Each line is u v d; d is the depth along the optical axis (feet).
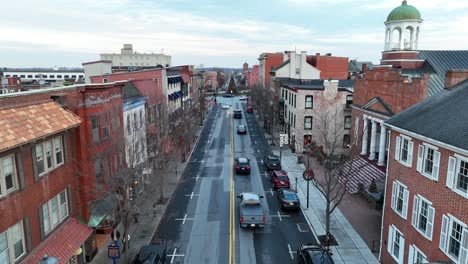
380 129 116.37
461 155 46.09
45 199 55.16
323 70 282.56
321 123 143.02
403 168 61.72
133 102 99.91
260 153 155.02
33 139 48.55
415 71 130.31
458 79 65.67
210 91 523.70
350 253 69.05
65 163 62.13
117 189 70.69
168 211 90.43
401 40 139.44
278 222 83.71
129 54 389.19
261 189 107.34
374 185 96.48
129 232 78.02
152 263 57.82
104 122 75.05
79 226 62.64
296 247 71.87
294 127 159.84
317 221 83.92
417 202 56.95
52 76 368.89
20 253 49.49
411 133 57.72
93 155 69.62
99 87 71.36
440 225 50.98
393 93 104.88
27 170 50.55
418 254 57.00
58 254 53.83
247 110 301.63
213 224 82.69
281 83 205.98
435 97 66.03
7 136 44.96
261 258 67.67
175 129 134.51
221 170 127.95
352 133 137.08
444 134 50.24
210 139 185.88
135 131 95.81
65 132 61.62
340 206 93.25
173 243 73.51
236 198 99.55
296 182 105.29
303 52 266.57
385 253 66.23
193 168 130.52
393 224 64.44
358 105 130.62
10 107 50.55
